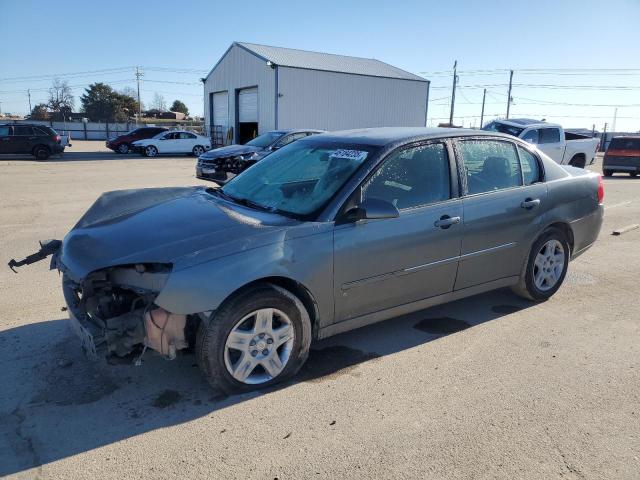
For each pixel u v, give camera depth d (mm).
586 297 5258
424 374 3613
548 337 4270
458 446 2824
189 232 3244
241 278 3057
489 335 4289
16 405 3127
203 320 3062
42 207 9961
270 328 3285
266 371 3355
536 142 16484
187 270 2945
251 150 14562
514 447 2824
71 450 2736
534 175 4758
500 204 4352
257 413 3100
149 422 2994
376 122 34812
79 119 84062
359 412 3131
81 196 11492
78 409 3104
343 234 3461
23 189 12516
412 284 3910
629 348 4090
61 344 3906
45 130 23219
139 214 3682
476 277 4348
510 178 4562
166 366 3631
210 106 38875
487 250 4320
